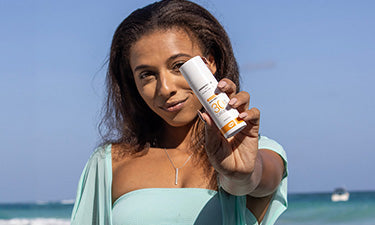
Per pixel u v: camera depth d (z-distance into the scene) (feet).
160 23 7.12
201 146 7.71
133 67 7.25
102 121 8.51
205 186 7.34
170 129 7.99
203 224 7.05
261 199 7.42
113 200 7.81
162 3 7.49
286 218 87.45
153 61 6.97
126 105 8.38
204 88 5.98
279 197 7.43
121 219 7.27
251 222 7.39
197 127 7.85
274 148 7.38
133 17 7.45
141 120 8.25
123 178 7.76
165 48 6.95
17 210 137.39
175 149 7.90
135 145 8.11
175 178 7.52
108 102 8.52
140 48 7.08
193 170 7.53
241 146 5.86
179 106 6.99
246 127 5.85
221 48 7.67
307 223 82.23
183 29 7.20
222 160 5.82
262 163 6.43
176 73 6.98
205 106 5.98
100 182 7.89
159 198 7.21
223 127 5.77
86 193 8.01
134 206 7.23
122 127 8.31
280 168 6.96
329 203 117.91
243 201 7.21
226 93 6.02
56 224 97.86
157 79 7.04
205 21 7.45
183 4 7.45
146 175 7.65
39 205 177.68
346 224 81.97
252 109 5.82
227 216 7.14
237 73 8.05
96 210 7.95
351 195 170.81
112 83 8.46
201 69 6.07
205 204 7.14
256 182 6.17
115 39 8.06
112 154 8.11
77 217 7.88
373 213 87.40
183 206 7.10
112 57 8.21
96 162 8.11
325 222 83.56
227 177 5.93
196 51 7.27
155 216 7.06
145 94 7.15
